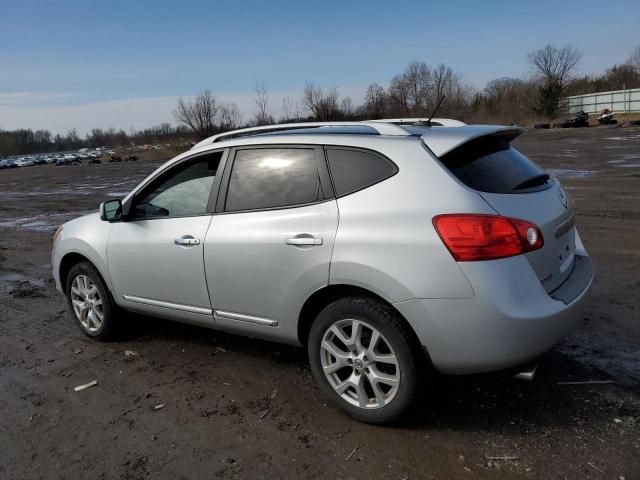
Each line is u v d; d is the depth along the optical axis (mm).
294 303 3422
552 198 3352
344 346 3342
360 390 3238
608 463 2795
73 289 5004
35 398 3895
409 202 3029
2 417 3656
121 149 93688
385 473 2832
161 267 4133
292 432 3264
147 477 2926
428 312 2912
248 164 3750
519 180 3281
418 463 2893
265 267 3500
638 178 13219
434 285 2887
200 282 3902
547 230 3102
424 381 3080
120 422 3504
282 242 3400
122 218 4410
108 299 4691
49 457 3162
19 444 3316
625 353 3986
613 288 5375
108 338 4852
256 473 2902
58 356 4633
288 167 3549
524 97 68750
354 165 3285
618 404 3334
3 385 4133
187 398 3758
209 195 3918
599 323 4531
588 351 4047
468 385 3650
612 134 33344
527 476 2736
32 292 6730
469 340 2873
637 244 7059
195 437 3277
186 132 68500
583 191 11797
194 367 4234
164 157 58656
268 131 4137
